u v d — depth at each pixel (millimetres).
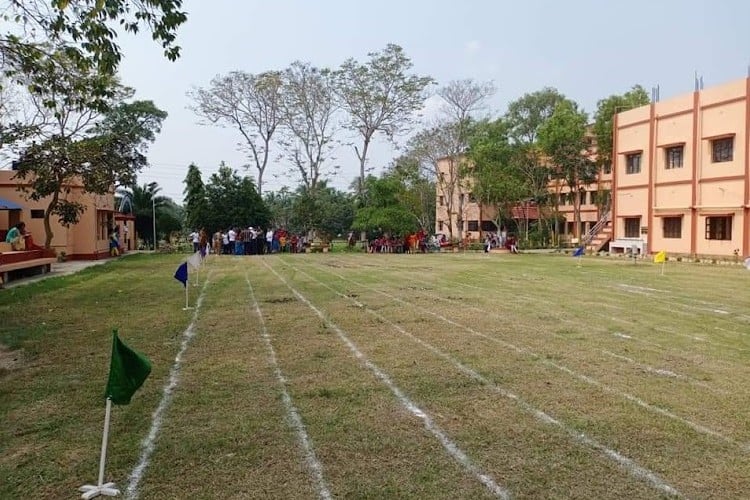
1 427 4914
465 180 45719
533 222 53281
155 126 39375
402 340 8266
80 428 4875
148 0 8820
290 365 6867
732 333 8930
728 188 26906
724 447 4441
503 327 9266
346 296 13156
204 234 34125
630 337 8531
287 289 14578
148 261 26531
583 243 38875
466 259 29219
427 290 14477
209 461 4211
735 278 18406
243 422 4980
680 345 7992
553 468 4086
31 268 19219
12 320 9953
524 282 16719
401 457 4273
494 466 4121
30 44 10430
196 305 11672
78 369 6738
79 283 16078
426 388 5949
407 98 41500
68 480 3928
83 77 13383
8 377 6414
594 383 6121
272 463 4172
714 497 3680
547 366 6805
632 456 4285
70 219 22969
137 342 8141
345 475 3979
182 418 5098
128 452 4375
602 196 45188
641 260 28750
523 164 43438
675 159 30219
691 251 28797
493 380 6234
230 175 39469
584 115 40438
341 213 56938
